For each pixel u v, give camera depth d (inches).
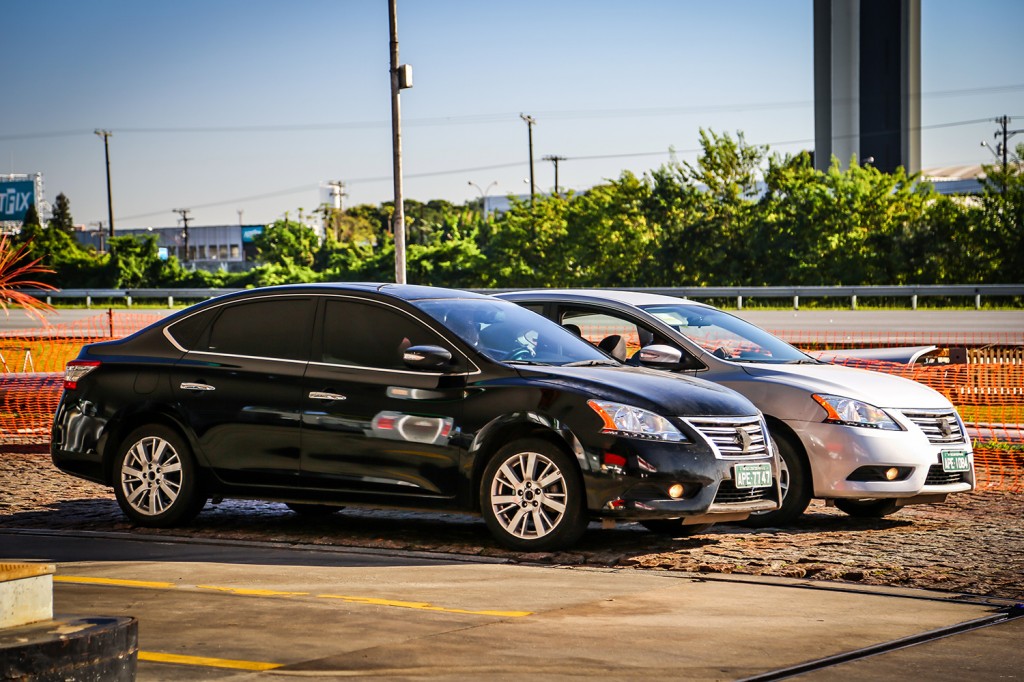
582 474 439.5
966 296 2479.1
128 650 177.6
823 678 281.6
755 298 2613.2
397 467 467.5
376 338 482.6
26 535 489.4
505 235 3801.7
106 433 518.6
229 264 6806.1
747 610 350.9
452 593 372.5
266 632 320.2
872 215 3093.0
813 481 521.3
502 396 453.7
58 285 4094.5
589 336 583.8
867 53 4881.9
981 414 861.2
